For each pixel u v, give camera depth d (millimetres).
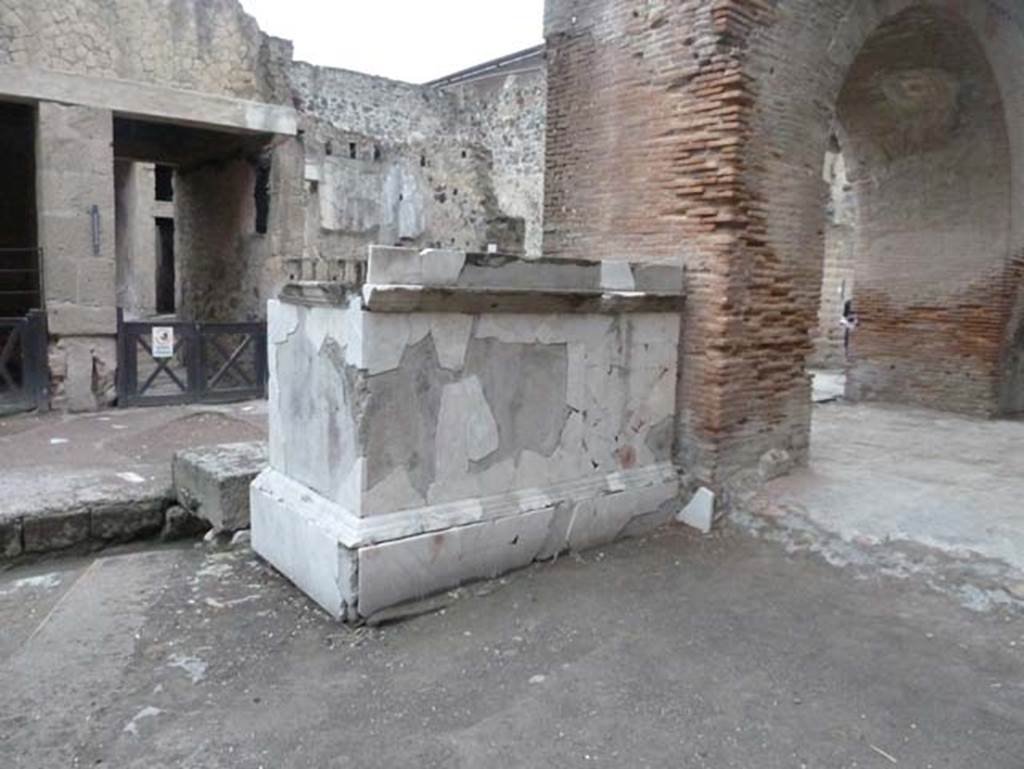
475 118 14945
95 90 7375
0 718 2574
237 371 8297
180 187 11602
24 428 6617
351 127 13227
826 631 3252
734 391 4539
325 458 3477
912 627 3293
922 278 8266
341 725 2543
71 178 7320
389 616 3262
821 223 4984
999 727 2561
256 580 3738
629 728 2539
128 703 2666
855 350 8891
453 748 2418
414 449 3367
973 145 7602
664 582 3738
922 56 6902
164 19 7762
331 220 9508
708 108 4406
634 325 4285
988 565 3691
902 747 2449
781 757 2395
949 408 8117
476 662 2957
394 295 3148
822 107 4859
